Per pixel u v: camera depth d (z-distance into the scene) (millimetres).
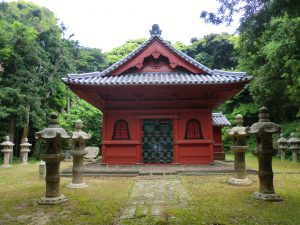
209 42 41500
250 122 32469
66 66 29594
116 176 11938
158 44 15578
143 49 15492
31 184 10273
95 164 15727
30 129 27453
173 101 15195
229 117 32219
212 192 8547
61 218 6012
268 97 24875
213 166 13969
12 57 23250
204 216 6070
